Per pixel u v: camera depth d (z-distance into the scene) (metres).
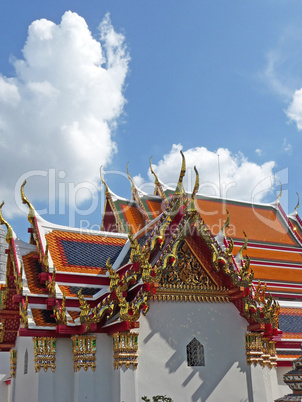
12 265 21.92
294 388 13.75
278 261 37.72
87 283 19.72
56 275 19.28
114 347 17.23
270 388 18.84
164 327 17.78
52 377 17.05
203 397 17.55
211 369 18.03
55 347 17.42
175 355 17.62
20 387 21.17
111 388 17.12
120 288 16.86
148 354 17.25
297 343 22.97
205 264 18.98
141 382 16.86
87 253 21.05
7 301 22.83
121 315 16.53
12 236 21.22
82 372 16.95
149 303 17.83
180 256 18.66
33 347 18.52
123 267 18.95
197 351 18.11
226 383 18.09
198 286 18.77
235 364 18.48
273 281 35.50
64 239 21.34
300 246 41.03
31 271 20.16
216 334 18.53
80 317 16.84
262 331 19.03
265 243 39.31
